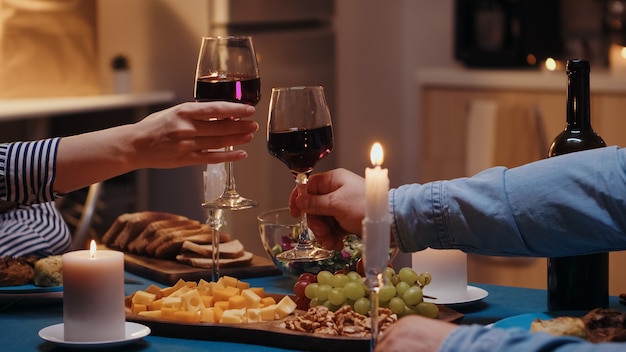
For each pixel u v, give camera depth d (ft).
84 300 4.18
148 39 13.48
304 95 4.58
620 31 13.25
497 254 4.46
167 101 13.21
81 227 7.70
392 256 5.00
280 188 12.98
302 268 5.43
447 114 13.16
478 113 12.73
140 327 4.40
